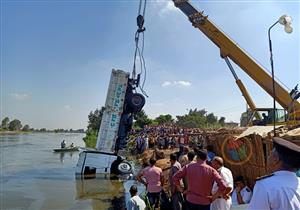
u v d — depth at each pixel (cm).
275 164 287
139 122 7269
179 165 927
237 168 1373
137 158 3006
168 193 1057
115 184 1906
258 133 1148
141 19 2238
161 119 7931
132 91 2317
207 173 661
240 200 956
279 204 267
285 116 1958
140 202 927
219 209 669
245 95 2159
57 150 5100
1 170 2634
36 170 2647
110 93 2300
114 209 1339
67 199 1534
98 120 9250
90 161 2166
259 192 277
